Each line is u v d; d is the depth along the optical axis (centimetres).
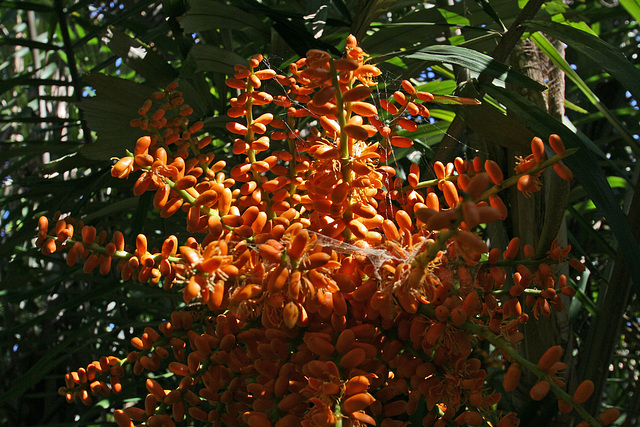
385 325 48
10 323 125
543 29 69
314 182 50
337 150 47
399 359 48
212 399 50
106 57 164
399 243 48
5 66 178
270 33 87
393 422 47
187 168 54
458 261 50
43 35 165
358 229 48
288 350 49
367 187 50
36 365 78
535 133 61
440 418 47
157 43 125
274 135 55
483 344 87
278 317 47
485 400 46
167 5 78
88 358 120
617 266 69
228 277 44
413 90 54
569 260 50
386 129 53
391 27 83
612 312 70
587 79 129
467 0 90
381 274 47
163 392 50
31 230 90
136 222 68
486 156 75
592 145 79
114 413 49
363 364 46
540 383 42
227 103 90
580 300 83
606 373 70
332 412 42
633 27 126
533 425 63
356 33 82
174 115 74
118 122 70
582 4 122
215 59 75
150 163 47
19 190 160
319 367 43
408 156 118
